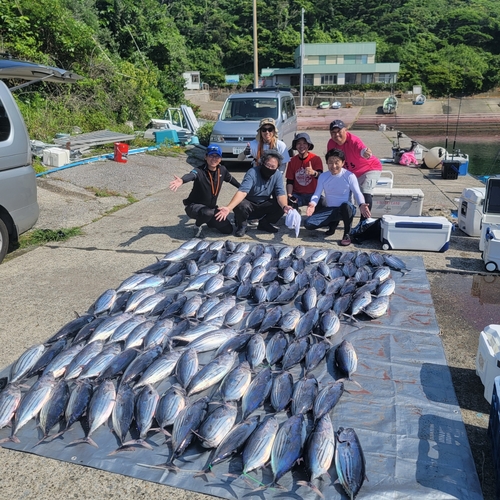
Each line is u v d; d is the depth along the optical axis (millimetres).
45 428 2742
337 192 5738
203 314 3945
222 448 2512
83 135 12141
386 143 17125
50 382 3045
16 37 13922
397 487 2324
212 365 3150
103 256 5605
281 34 65062
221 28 65188
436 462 2475
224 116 12148
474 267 5098
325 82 55688
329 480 2391
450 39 69062
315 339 3631
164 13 28859
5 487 2416
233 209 5945
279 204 5891
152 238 6230
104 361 3254
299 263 4918
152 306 4078
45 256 5645
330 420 2645
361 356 3436
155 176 10320
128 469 2494
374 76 54812
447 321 4004
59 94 14211
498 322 3980
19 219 5344
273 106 11953
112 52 22250
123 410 2795
